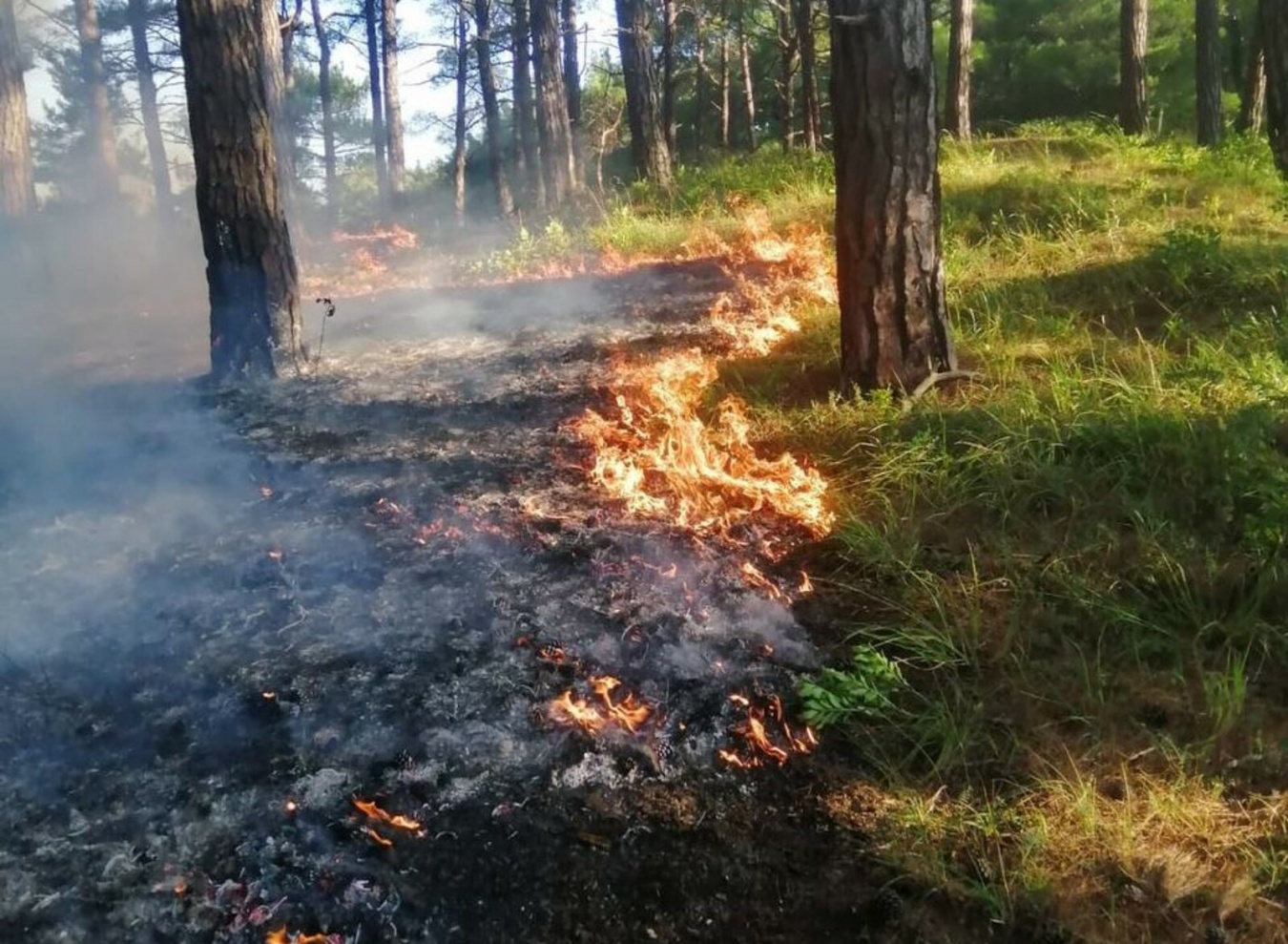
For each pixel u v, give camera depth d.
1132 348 5.14
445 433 5.38
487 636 3.31
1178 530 3.47
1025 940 2.11
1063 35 27.12
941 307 4.96
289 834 2.44
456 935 2.19
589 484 4.54
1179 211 8.14
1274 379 4.35
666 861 2.39
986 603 3.29
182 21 6.27
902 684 2.92
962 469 4.12
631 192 15.22
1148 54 25.88
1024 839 2.31
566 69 26.31
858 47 4.68
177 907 2.22
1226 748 2.56
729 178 13.28
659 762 2.73
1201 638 2.97
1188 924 2.10
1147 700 2.75
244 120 6.45
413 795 2.59
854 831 2.45
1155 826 2.34
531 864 2.38
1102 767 2.54
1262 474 3.60
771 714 2.90
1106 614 3.08
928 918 2.18
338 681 3.07
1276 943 2.05
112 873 2.31
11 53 12.85
